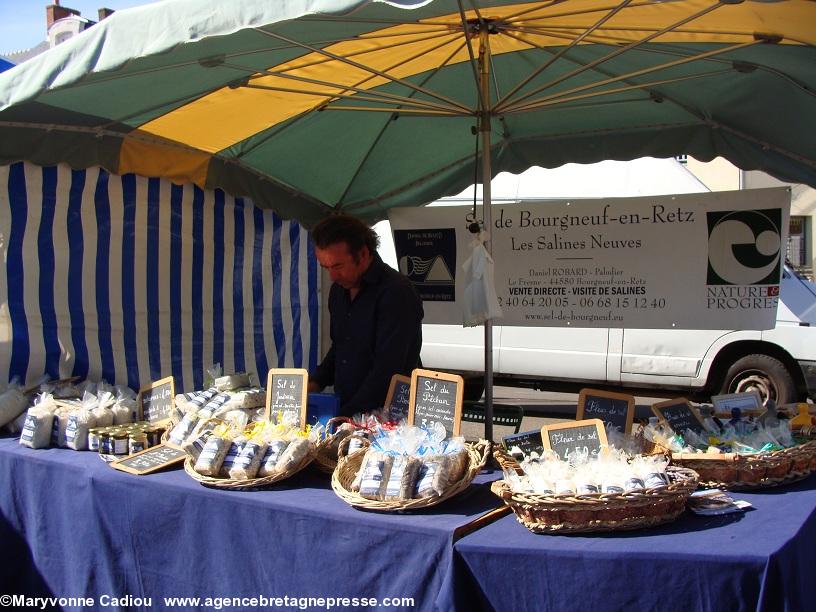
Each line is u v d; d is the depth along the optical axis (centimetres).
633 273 410
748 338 749
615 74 363
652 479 219
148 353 423
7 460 322
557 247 424
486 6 250
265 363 499
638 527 213
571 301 423
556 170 799
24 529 319
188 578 265
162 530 270
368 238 319
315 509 238
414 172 477
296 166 453
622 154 428
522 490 221
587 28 282
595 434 260
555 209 423
